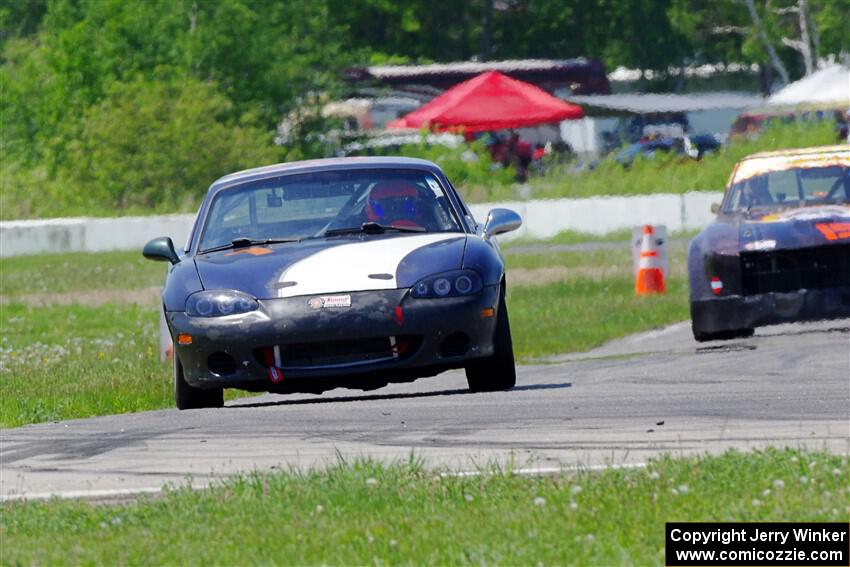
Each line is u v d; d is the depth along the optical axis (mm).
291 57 198625
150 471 28000
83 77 188250
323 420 33875
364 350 34938
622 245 125688
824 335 51750
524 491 22328
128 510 22734
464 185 152000
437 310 34938
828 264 49469
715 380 39562
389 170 40188
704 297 50750
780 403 33219
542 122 163750
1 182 172000
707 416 31516
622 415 32312
